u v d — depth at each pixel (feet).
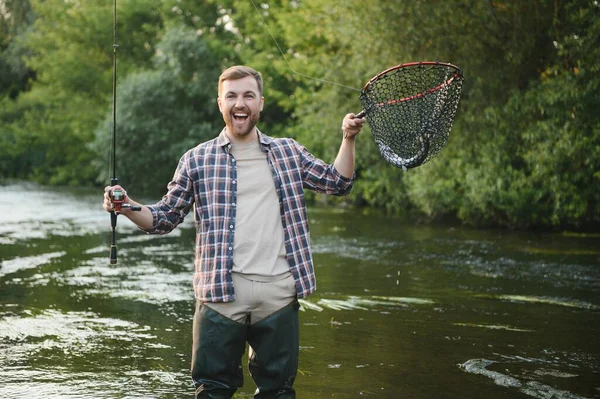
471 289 25.71
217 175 10.84
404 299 23.79
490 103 45.65
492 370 15.67
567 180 41.88
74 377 15.08
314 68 71.77
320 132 62.95
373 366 15.98
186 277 28.19
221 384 10.85
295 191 11.03
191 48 91.15
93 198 76.07
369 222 51.83
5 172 117.80
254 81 10.94
